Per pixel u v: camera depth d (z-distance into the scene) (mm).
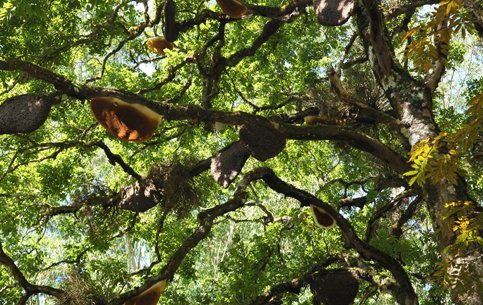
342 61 10305
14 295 13586
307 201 10008
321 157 16391
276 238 13328
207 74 12711
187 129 14383
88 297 9078
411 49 6512
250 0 14625
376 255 9789
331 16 7949
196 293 14820
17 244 14031
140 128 7992
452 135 5977
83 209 10633
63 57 13570
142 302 8531
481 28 8797
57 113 14023
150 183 10016
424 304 12578
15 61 7344
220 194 15969
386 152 8820
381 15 9180
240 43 14734
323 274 10102
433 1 10242
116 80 15289
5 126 7242
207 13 12039
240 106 15828
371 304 14172
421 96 9023
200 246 19219
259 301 10469
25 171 14758
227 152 9320
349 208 14055
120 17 14484
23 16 11172
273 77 15391
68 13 13516
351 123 9992
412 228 14289
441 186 8172
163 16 11609
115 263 12703
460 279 6383
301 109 11898
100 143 10555
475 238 6320
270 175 9844
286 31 15055
